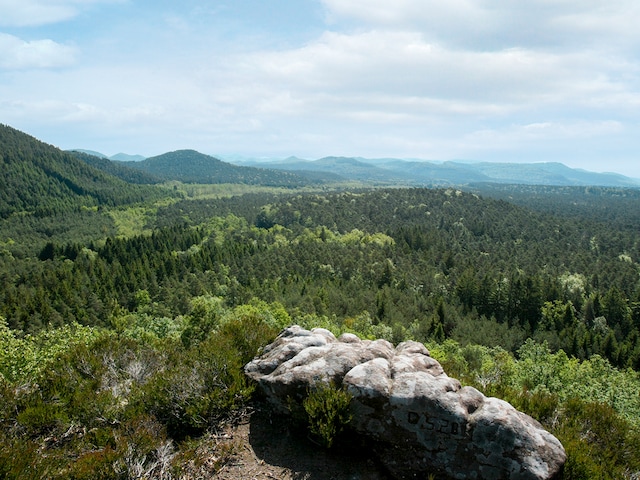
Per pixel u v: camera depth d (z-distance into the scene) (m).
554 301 85.38
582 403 12.32
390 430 9.73
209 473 9.22
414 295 91.12
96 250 134.75
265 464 9.64
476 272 104.56
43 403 10.90
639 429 11.91
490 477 8.84
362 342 13.98
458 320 74.25
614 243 156.88
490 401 9.86
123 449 8.98
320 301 77.38
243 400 11.43
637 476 9.60
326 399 9.99
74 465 8.71
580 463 8.96
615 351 63.84
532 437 9.05
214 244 135.88
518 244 155.88
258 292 85.69
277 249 128.50
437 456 9.31
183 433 10.78
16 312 68.12
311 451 10.12
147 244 130.12
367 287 97.44
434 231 160.38
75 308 77.12
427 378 10.27
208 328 27.55
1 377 13.45
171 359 14.84
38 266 106.44
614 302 83.19
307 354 12.08
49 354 18.78
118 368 13.92
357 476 9.41
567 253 138.88
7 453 8.29
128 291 86.75
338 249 128.88
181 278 102.00
